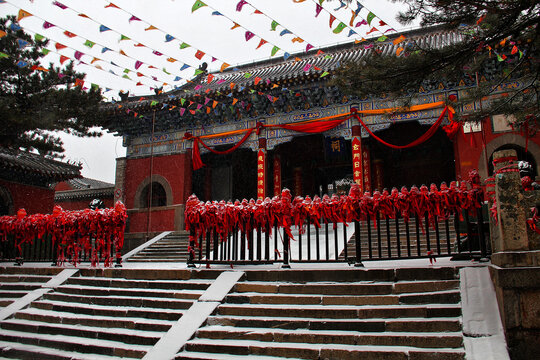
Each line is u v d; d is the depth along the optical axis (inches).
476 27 418.0
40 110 797.9
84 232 562.3
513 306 265.0
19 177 1032.8
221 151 1083.9
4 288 498.6
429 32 1058.7
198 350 300.7
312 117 971.9
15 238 622.5
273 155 1090.1
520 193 289.4
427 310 297.3
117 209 548.7
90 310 392.2
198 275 421.1
